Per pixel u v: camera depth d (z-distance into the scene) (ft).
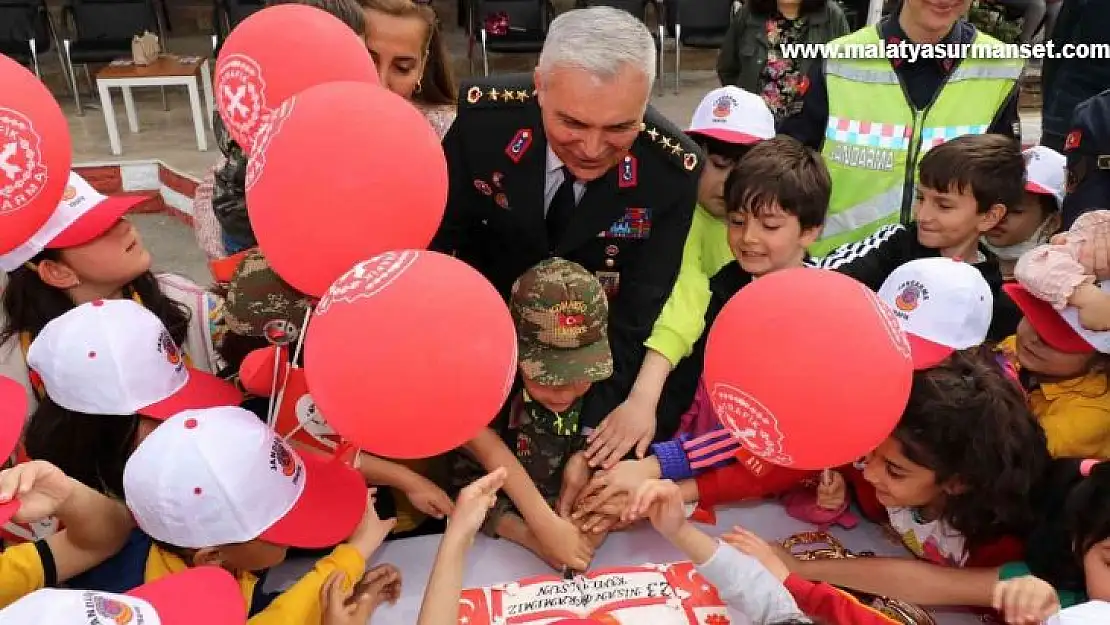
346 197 3.90
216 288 6.12
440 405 3.40
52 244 5.22
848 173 7.58
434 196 4.23
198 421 4.05
